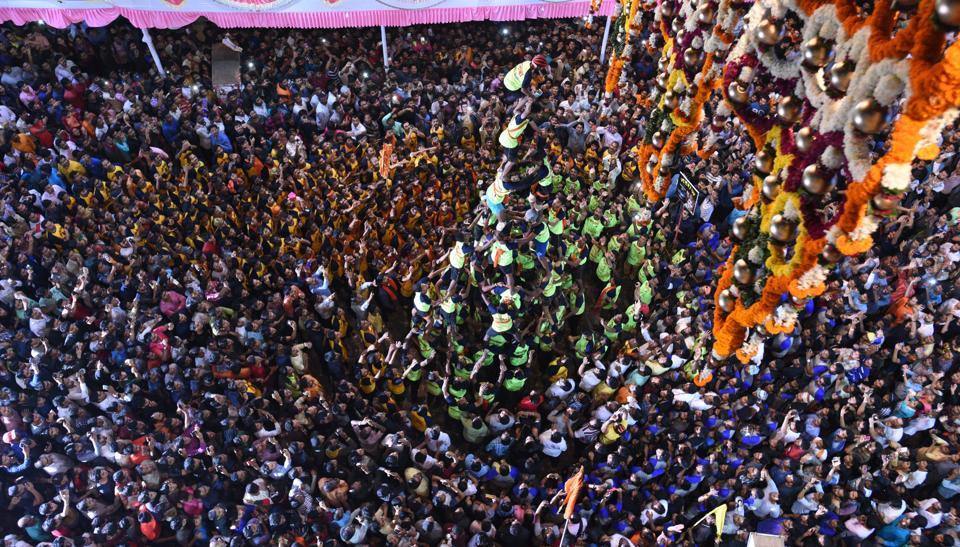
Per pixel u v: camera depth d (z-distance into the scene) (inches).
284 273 504.1
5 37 661.9
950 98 158.6
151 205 541.0
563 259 482.6
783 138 221.8
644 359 455.2
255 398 431.8
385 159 471.5
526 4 674.2
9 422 415.2
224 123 634.2
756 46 222.1
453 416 459.8
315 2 654.5
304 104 652.7
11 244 505.7
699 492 422.9
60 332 464.1
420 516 384.8
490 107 654.5
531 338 490.3
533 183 368.2
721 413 428.8
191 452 409.7
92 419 413.4
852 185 191.8
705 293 483.2
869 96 181.2
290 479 406.6
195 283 484.1
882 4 179.5
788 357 480.1
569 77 727.7
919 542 373.1
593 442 437.1
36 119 600.7
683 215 543.8
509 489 416.2
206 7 645.3
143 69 726.5
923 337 472.4
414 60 739.4
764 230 230.4
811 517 395.9
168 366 438.0
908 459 408.5
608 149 614.5
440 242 525.7
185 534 382.9
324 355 468.8
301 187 569.9
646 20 436.1
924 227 539.5
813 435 428.5
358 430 414.9
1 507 402.3
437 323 464.8
